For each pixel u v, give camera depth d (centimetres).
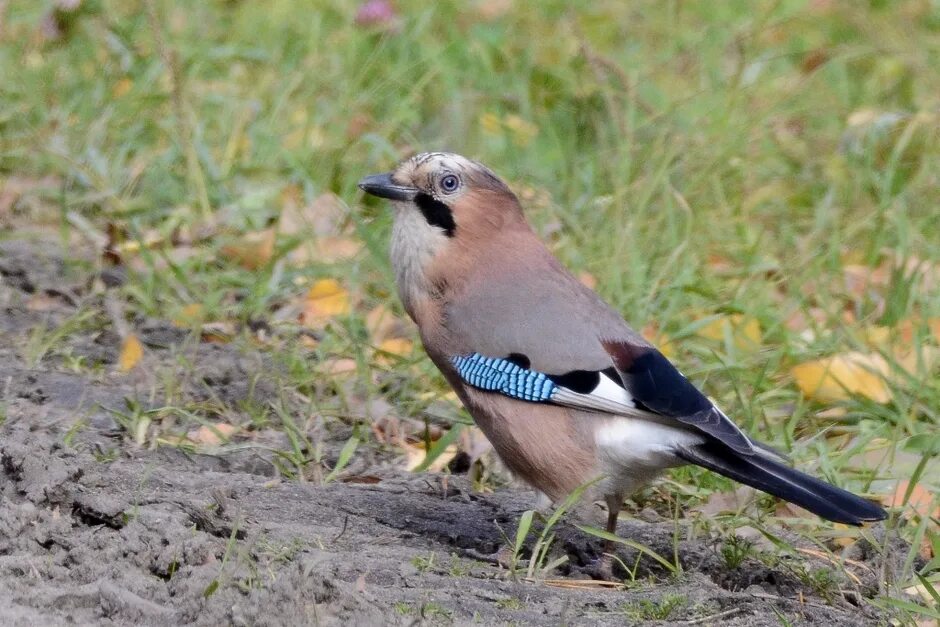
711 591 733
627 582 765
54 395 976
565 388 787
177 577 639
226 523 718
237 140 1465
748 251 1282
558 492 802
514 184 1403
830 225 1365
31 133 1467
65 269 1240
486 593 701
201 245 1298
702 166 1405
